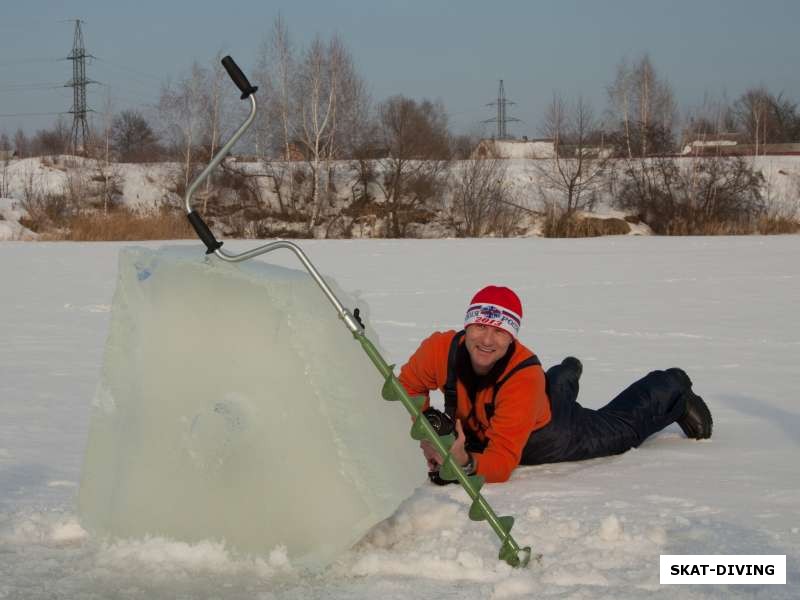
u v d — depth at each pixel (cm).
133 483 370
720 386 747
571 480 477
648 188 4300
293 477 351
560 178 4644
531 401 466
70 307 1284
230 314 361
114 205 4378
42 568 346
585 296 1399
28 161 4819
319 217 4331
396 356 869
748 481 470
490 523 345
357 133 4397
